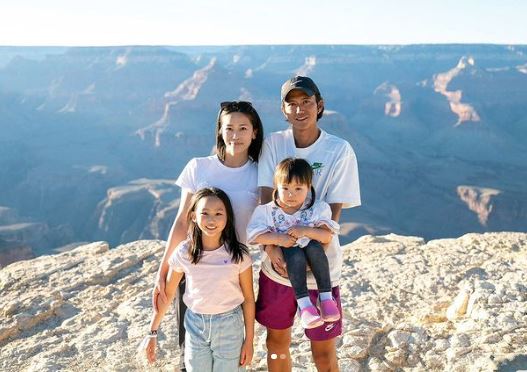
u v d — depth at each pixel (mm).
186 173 4277
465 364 4793
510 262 7699
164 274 4227
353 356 5227
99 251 8781
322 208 3873
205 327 3979
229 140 4031
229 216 3949
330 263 3994
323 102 4141
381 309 6316
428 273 7395
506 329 5184
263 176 4121
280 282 4035
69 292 7160
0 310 6695
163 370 5148
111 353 5520
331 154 4051
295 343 5535
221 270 3965
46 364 5371
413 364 5055
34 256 63750
